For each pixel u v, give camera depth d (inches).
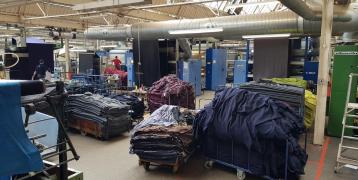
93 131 201.8
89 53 438.0
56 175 73.1
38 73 228.5
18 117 49.8
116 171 147.6
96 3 194.1
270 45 293.6
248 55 336.5
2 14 331.9
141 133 145.9
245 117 129.9
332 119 209.6
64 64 477.1
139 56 356.5
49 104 62.5
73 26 425.4
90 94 225.9
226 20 282.0
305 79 269.4
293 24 246.4
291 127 126.1
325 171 147.9
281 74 291.3
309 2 190.4
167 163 141.2
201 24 293.1
